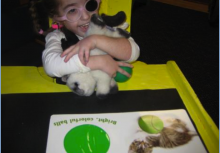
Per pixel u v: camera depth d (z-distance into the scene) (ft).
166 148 1.35
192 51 4.90
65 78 1.78
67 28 2.02
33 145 1.35
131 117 1.56
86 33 1.74
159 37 5.39
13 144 1.35
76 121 1.52
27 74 2.01
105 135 1.42
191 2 7.00
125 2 2.24
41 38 4.04
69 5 1.81
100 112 1.61
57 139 1.39
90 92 1.72
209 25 5.98
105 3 2.27
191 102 1.71
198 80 4.08
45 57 1.85
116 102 1.71
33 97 1.73
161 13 6.59
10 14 3.29
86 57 1.59
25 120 1.52
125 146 1.36
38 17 2.31
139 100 1.74
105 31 1.71
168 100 1.75
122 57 1.77
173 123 1.53
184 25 5.97
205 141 1.42
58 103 1.68
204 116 1.55
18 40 3.56
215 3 5.29
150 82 1.97
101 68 1.66
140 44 5.07
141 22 6.06
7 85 1.86
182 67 4.40
